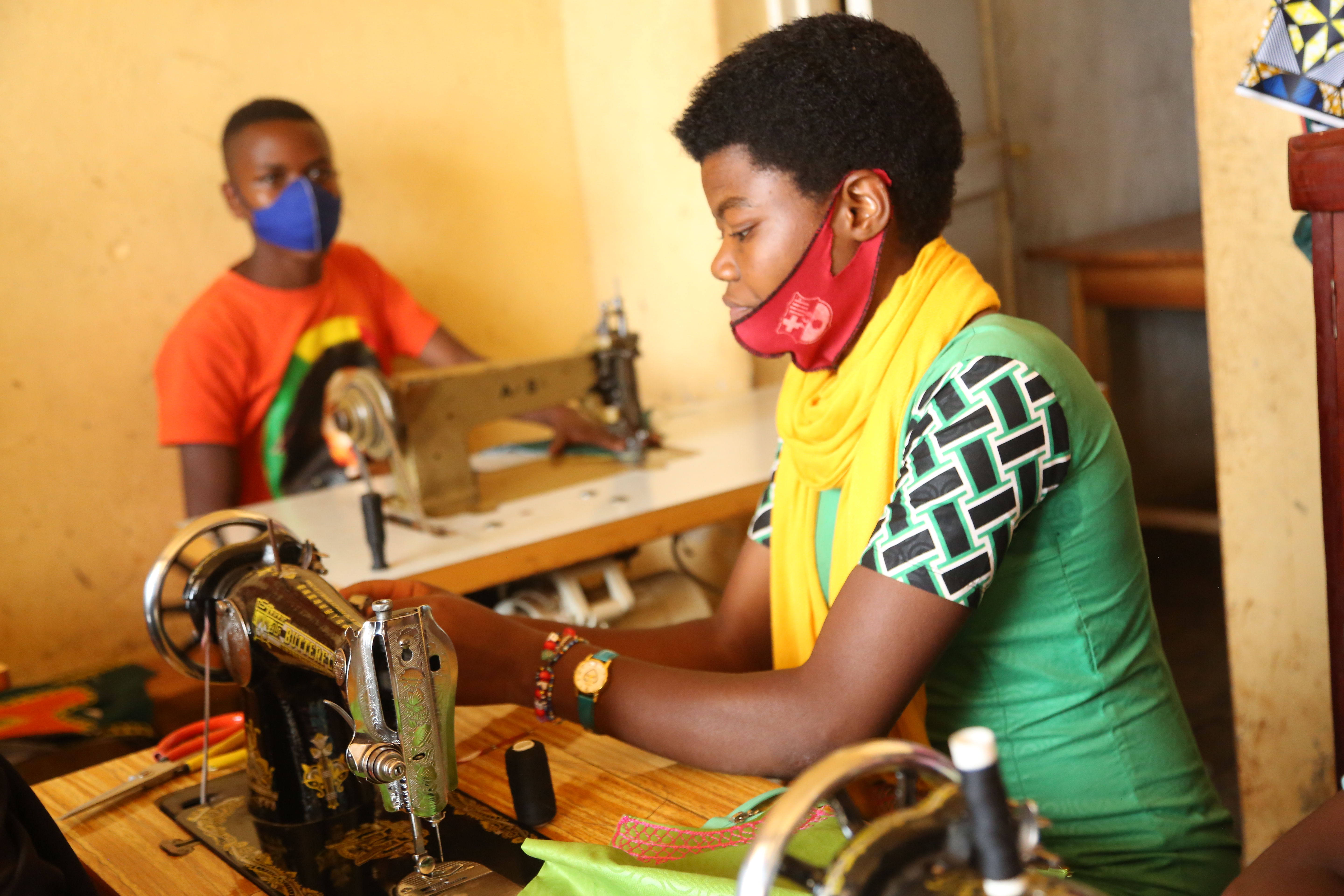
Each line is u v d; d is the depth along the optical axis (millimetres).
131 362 3229
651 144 3641
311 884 1034
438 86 3645
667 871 923
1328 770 1919
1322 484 1203
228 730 1345
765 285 1146
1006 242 3736
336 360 3223
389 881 1025
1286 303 1798
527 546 2094
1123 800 1129
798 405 1252
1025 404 1036
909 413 1123
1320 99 1384
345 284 3277
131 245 3199
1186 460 4277
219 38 3266
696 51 3395
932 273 1142
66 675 2812
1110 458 1102
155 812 1197
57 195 3080
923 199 1136
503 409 2389
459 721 1350
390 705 980
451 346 3406
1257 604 1949
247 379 3090
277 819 1144
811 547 1253
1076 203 4098
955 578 1017
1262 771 2008
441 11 3617
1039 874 625
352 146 3525
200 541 2475
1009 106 3801
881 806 654
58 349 3123
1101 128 4133
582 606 2248
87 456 3188
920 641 1028
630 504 2268
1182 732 1188
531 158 3848
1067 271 3988
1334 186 1114
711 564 3494
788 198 1112
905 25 3316
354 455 3084
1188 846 1141
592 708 1167
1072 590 1115
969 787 550
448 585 2010
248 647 1108
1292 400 1826
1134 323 4059
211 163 3295
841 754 564
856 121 1083
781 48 1092
